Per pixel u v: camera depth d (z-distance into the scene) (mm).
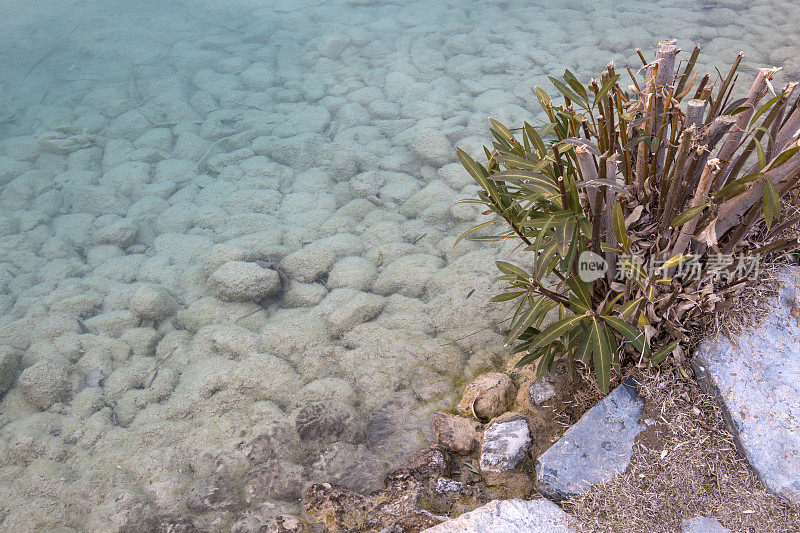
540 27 5637
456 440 2344
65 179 4547
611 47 5066
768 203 1666
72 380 3043
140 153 4719
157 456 2564
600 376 1857
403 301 3166
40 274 3736
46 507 2441
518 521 1890
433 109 4707
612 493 1902
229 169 4453
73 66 6156
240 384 2854
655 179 2094
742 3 5387
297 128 4766
